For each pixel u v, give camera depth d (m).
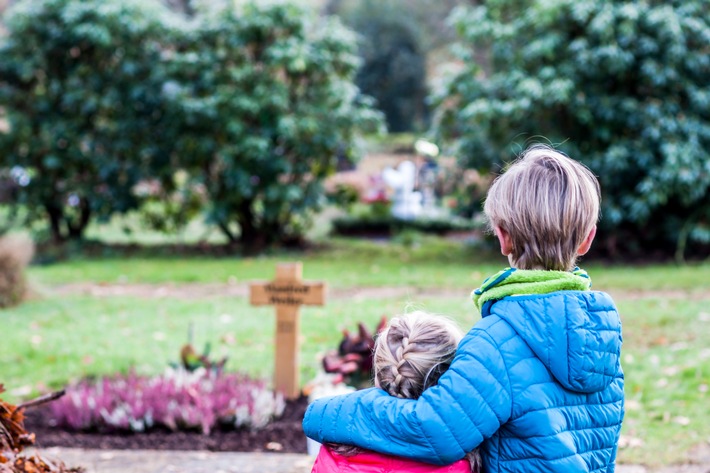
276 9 11.55
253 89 11.72
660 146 10.32
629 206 10.67
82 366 5.97
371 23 24.53
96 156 11.94
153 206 13.78
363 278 9.61
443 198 15.29
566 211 1.90
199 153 11.81
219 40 11.92
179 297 8.68
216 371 5.30
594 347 1.83
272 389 5.38
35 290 8.45
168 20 11.99
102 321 7.39
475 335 1.88
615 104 10.51
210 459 4.17
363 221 14.38
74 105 12.02
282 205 11.88
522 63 11.01
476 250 12.04
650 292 8.61
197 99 11.59
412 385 2.00
